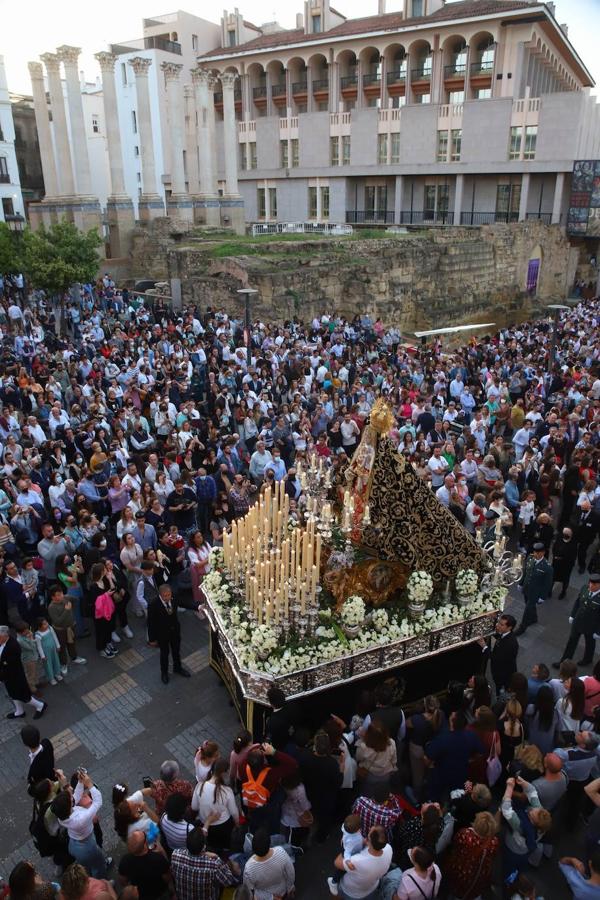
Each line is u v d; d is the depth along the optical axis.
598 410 17.12
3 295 30.06
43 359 19.88
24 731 6.41
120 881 6.35
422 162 47.16
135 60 38.47
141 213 40.66
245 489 12.47
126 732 8.37
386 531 7.97
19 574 9.66
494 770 6.86
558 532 12.99
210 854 5.48
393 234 39.19
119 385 18.27
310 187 52.88
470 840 5.56
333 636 7.69
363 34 47.28
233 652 7.73
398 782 7.08
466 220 49.25
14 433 14.41
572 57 50.75
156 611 8.95
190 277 31.91
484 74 45.50
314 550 8.04
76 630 10.30
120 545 10.93
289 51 51.41
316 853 6.80
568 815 6.98
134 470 12.48
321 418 16.72
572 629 9.38
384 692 7.39
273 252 32.72
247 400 17.28
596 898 5.41
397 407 17.67
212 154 46.47
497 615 8.55
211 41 57.81
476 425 15.82
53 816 6.06
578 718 7.15
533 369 21.39
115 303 29.22
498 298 42.19
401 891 5.26
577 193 43.75
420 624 8.00
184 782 6.41
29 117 52.38
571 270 48.78
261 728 7.58
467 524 12.22
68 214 39.50
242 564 8.62
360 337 27.36
